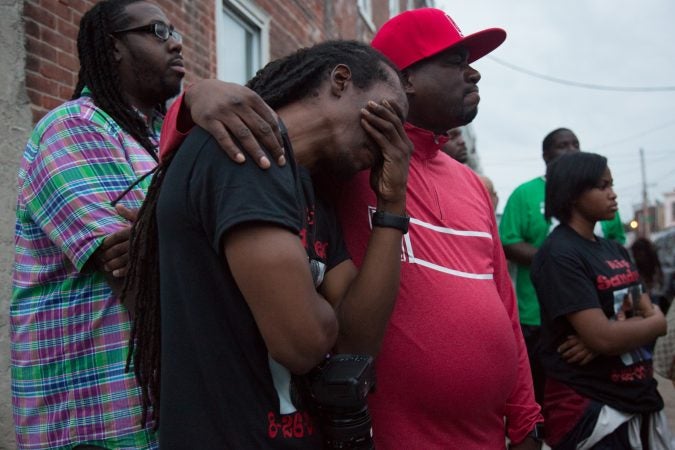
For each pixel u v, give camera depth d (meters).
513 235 3.99
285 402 1.14
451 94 1.77
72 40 3.32
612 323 2.44
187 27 4.56
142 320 1.31
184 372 1.12
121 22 1.96
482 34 1.77
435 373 1.55
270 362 1.14
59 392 1.67
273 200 1.06
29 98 3.02
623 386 2.48
